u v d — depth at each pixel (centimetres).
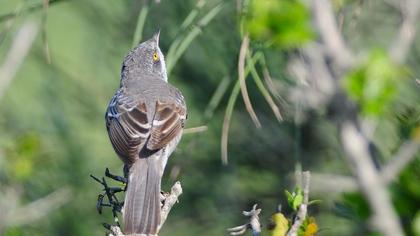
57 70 1312
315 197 1081
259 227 612
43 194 1218
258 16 473
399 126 584
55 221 1259
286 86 902
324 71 382
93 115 1310
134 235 785
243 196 1241
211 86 1191
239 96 1173
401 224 520
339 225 1126
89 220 1276
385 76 432
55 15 1305
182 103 1036
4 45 1079
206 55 1177
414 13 441
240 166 1233
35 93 1309
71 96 1313
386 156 733
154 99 1013
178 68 1196
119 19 1274
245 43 676
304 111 861
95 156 1296
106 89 1313
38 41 1306
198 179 1241
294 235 596
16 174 1086
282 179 1216
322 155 1196
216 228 1259
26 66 1309
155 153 935
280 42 470
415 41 1066
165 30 1196
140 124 970
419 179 527
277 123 1195
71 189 1242
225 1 798
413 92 905
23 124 1287
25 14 934
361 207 537
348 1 700
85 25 1304
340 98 376
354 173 373
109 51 1303
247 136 1213
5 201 1050
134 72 1097
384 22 1110
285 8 468
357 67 434
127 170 968
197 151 1204
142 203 838
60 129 1291
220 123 1205
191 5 1179
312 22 399
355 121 374
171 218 1265
